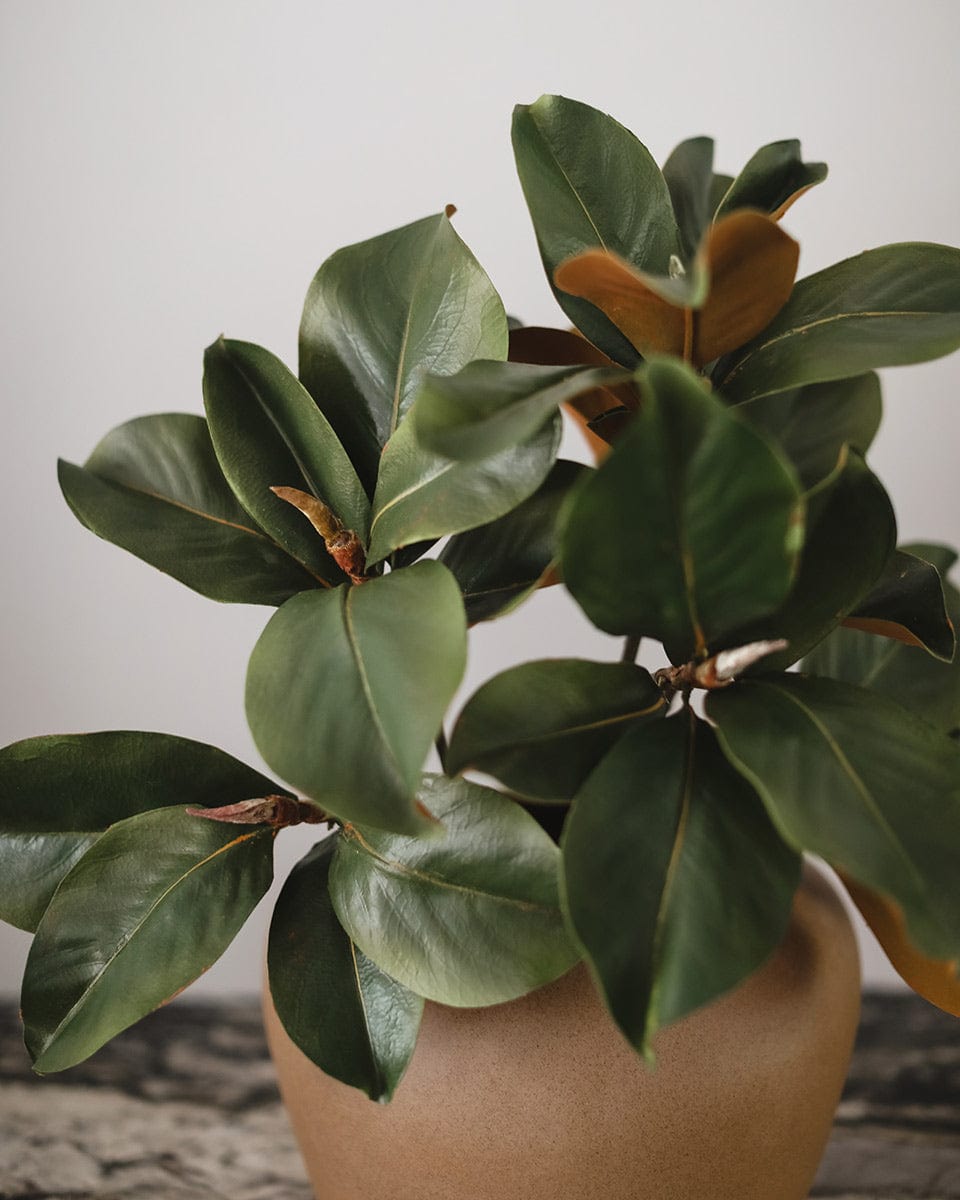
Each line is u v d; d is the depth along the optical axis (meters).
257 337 1.14
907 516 1.17
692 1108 0.75
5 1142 1.14
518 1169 0.76
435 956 0.73
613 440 0.82
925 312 0.73
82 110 1.09
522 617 1.20
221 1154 1.13
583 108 0.80
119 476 0.79
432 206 1.10
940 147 1.07
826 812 0.65
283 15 1.07
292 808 0.78
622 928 0.64
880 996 1.24
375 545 0.74
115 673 1.22
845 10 1.05
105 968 0.75
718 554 0.65
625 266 0.68
